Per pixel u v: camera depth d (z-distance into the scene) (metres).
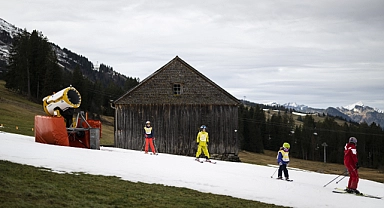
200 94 39.94
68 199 11.69
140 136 39.72
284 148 20.86
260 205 14.43
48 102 26.91
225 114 39.91
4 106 74.56
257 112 132.88
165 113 39.84
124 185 14.80
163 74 40.22
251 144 117.44
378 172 87.12
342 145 120.44
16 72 102.56
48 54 106.50
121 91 134.00
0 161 15.66
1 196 10.80
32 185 12.51
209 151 39.50
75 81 109.12
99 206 11.48
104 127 90.00
